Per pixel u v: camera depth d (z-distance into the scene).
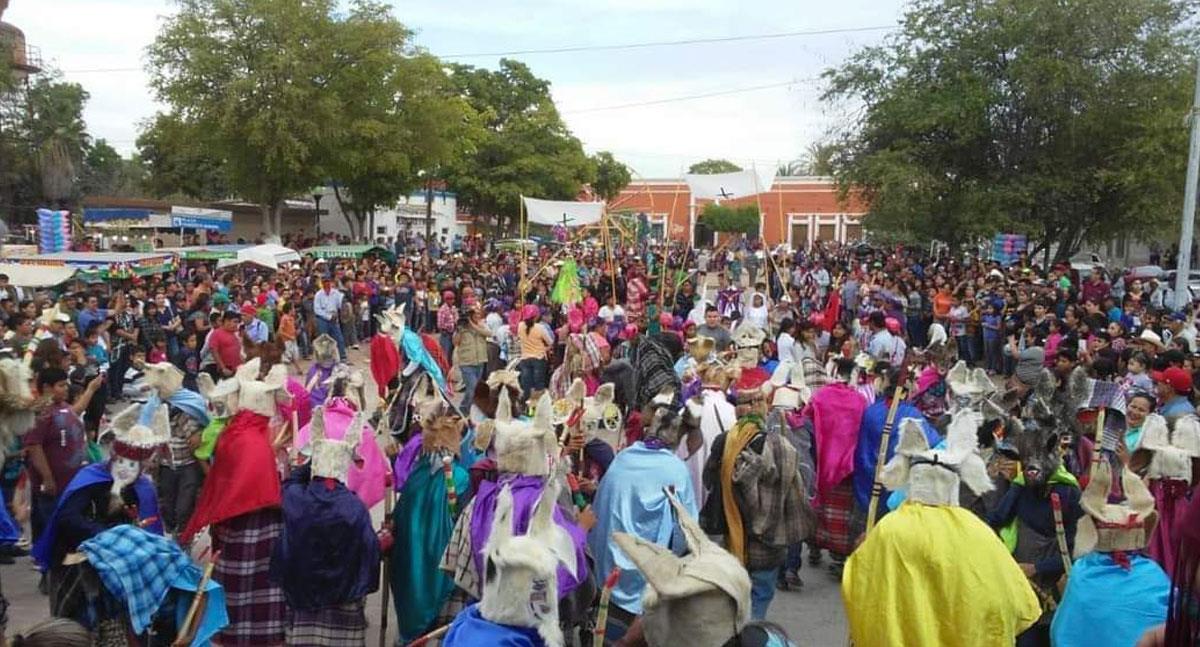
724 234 70.75
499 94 60.69
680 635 3.64
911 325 24.62
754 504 7.05
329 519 6.13
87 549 5.45
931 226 33.84
